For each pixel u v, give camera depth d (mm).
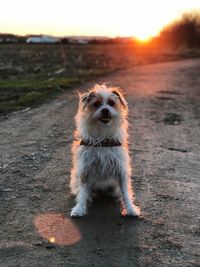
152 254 5242
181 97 20562
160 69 37125
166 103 18422
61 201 6840
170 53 65875
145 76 30219
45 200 6875
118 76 29422
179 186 7707
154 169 8695
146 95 20594
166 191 7422
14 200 6848
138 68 37562
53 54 52188
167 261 5090
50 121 13484
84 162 6297
